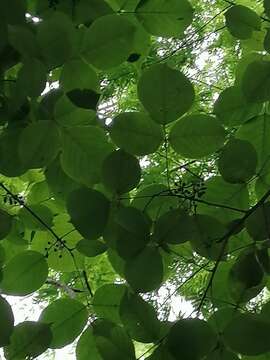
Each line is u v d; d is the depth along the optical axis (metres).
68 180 0.86
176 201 0.81
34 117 0.78
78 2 0.84
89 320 0.80
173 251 0.81
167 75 0.73
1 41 0.76
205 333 0.70
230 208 0.81
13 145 0.77
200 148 0.76
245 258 0.80
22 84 0.72
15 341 0.77
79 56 0.77
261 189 0.83
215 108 0.83
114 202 0.76
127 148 0.75
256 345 0.69
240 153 0.77
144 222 0.74
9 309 0.71
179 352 0.70
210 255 0.80
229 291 0.80
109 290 0.81
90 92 0.76
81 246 0.83
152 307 0.75
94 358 0.79
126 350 0.72
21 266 0.82
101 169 0.75
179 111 0.74
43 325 0.77
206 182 0.83
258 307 0.80
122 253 0.74
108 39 0.77
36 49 0.73
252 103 0.81
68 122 0.76
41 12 0.84
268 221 0.79
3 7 0.75
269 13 0.83
